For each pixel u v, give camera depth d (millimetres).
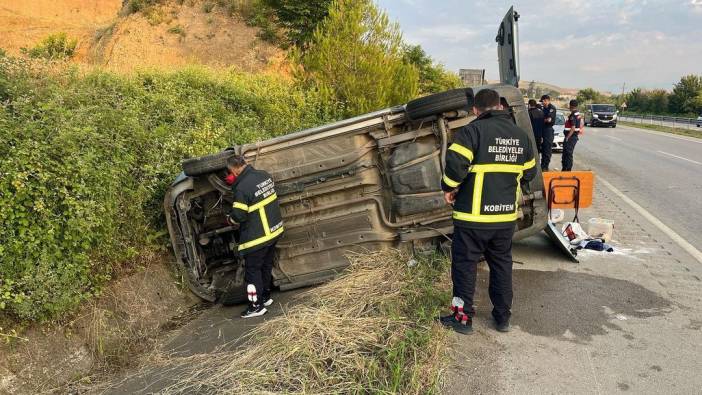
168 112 6875
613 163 13312
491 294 3754
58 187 3980
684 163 12977
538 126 10344
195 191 4961
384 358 3129
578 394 2932
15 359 3455
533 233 4840
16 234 3666
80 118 4875
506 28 7742
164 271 5039
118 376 3729
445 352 3348
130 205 4805
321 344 3334
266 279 4789
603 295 4359
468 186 3477
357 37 11383
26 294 3594
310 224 4949
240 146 4809
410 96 11906
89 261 4133
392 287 4188
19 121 4332
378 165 4840
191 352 3939
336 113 10664
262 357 3371
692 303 4152
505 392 2973
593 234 6039
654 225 6703
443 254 4820
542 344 3535
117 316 4293
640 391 2939
